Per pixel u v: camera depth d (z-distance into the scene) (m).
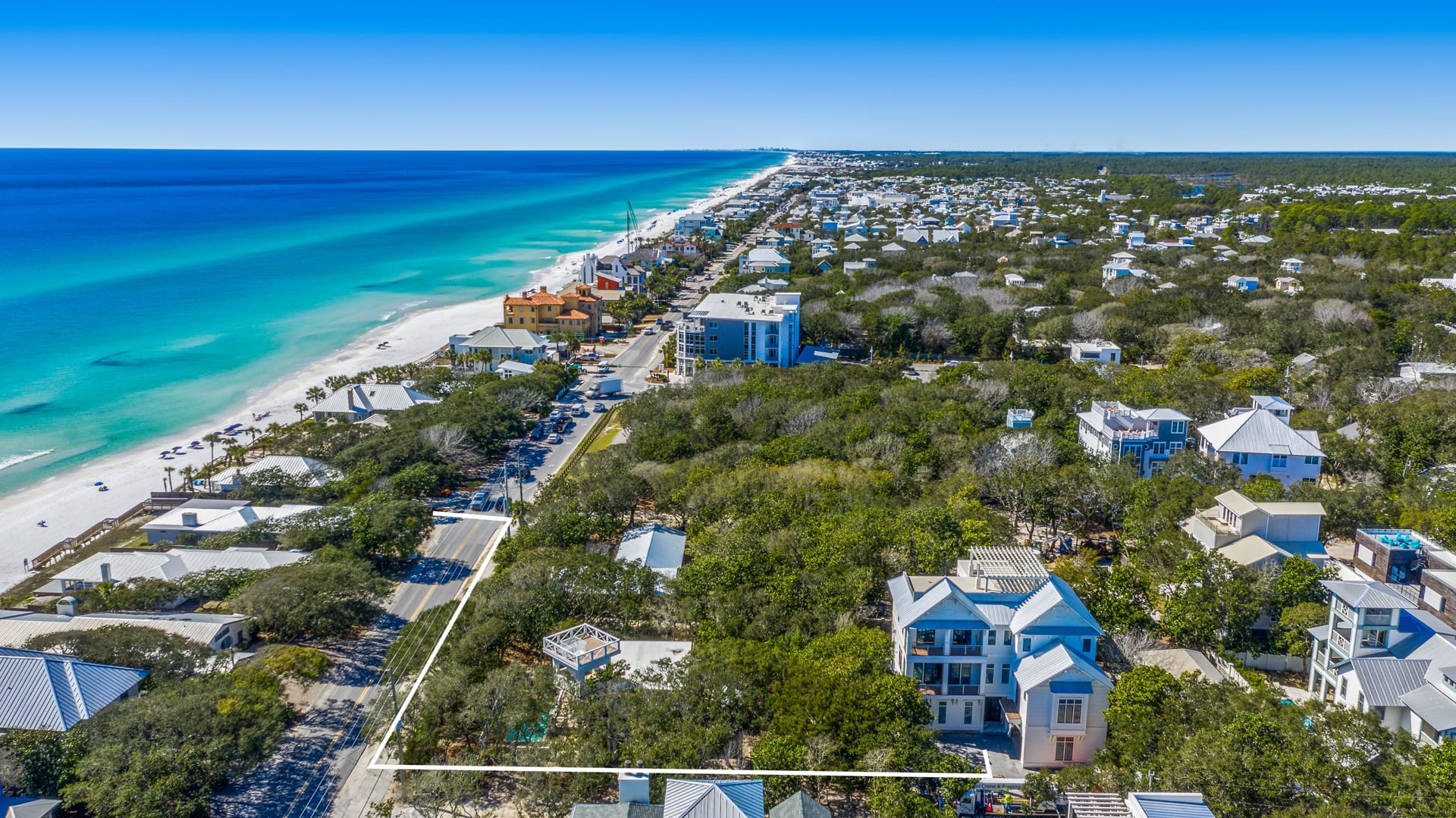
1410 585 79.44
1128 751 57.38
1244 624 73.75
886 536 83.88
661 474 105.69
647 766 55.88
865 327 193.12
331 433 123.19
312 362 182.75
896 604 71.00
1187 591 74.94
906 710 60.88
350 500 102.94
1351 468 111.50
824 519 89.69
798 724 58.62
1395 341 166.38
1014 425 123.00
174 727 58.25
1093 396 131.88
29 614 75.94
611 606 76.75
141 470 122.12
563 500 98.75
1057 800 55.91
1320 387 139.88
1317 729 55.12
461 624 75.50
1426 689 61.00
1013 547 82.62
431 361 180.88
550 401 153.50
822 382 146.50
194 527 97.12
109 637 68.00
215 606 82.06
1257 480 99.56
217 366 177.50
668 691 61.53
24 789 54.78
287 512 99.06
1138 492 96.25
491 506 110.75
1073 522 101.75
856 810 56.50
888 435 113.38
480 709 62.16
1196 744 54.25
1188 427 117.62
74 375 169.00
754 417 129.12
